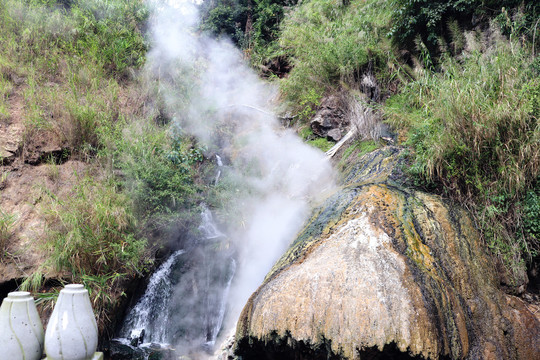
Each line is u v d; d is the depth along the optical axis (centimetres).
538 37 430
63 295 258
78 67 608
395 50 621
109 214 405
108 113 549
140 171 459
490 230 333
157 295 429
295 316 240
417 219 312
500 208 336
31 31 626
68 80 582
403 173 396
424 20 584
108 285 379
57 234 380
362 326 223
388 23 649
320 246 290
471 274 294
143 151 480
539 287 328
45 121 493
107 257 389
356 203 330
